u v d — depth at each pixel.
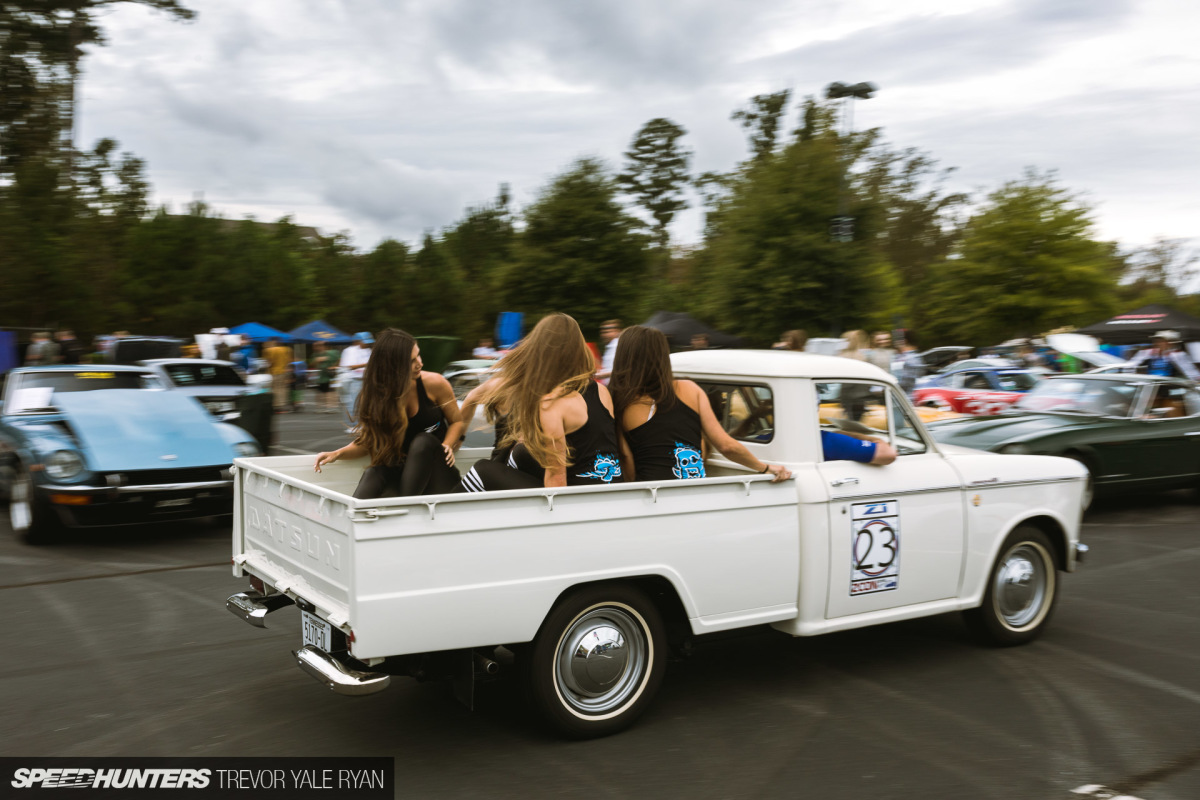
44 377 9.27
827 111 25.67
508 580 3.44
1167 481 9.59
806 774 3.47
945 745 3.75
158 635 5.23
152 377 9.91
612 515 3.66
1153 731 3.90
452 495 3.31
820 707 4.18
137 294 38.44
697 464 4.18
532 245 29.56
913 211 54.91
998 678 4.59
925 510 4.58
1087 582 6.65
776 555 4.10
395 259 50.38
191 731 3.88
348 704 4.18
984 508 4.82
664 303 37.94
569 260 28.55
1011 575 5.05
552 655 3.63
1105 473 9.18
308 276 50.50
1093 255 35.94
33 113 33.78
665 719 4.03
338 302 50.53
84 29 32.78
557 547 3.54
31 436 7.77
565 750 3.68
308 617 3.67
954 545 4.71
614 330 13.88
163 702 4.20
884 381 4.64
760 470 4.15
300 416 22.73
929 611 4.67
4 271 29.64
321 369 25.06
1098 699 4.29
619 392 4.15
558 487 3.55
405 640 3.25
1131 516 9.45
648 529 3.75
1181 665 4.80
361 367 18.59
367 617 3.18
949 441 9.27
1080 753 3.67
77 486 7.23
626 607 3.80
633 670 3.88
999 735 3.86
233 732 3.87
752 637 5.31
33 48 32.72
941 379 18.14
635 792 3.31
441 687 4.41
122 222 41.59
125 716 4.04
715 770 3.50
